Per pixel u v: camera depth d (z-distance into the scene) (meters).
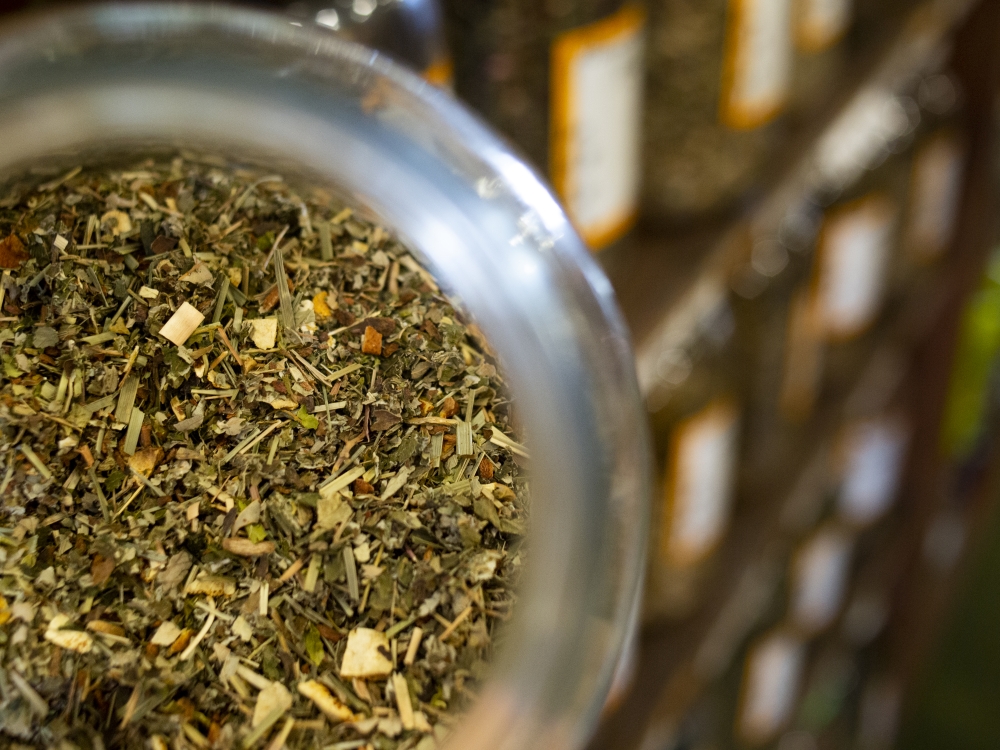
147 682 0.14
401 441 0.15
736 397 0.44
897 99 0.61
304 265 0.15
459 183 0.15
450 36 0.28
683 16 0.33
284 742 0.14
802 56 0.43
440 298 0.16
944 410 0.82
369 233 0.16
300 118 0.15
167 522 0.14
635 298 0.33
